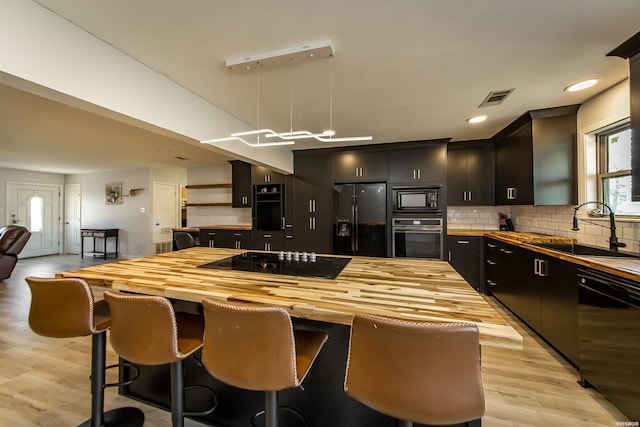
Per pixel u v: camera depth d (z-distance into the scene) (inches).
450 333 32.8
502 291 133.0
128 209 272.5
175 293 55.3
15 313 128.6
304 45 68.6
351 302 47.4
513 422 62.2
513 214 167.9
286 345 40.8
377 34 64.5
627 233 86.2
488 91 95.3
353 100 102.0
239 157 128.1
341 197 174.9
